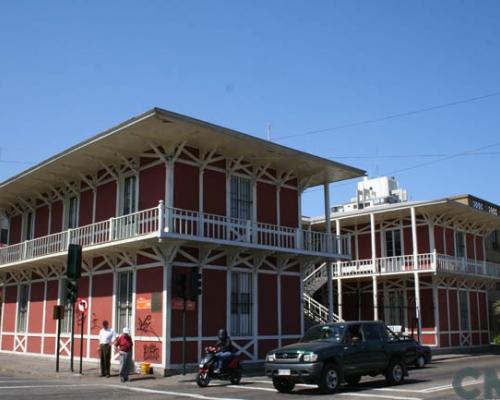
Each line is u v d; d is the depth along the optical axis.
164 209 20.12
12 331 30.55
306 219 38.31
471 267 36.94
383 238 37.84
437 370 22.52
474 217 37.94
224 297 22.53
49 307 27.88
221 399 13.80
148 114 19.20
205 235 21.67
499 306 39.41
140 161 23.23
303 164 25.23
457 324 36.34
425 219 35.88
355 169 26.34
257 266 23.83
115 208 24.23
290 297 25.28
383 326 17.34
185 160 22.31
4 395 14.39
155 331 20.81
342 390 15.55
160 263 21.17
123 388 16.53
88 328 24.47
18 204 32.56
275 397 14.16
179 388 16.53
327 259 26.39
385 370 16.70
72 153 23.30
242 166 24.23
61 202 28.61
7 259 30.23
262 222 24.78
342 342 15.69
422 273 33.66
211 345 21.66
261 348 23.52
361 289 38.59
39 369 21.61
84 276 25.36
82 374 20.19
